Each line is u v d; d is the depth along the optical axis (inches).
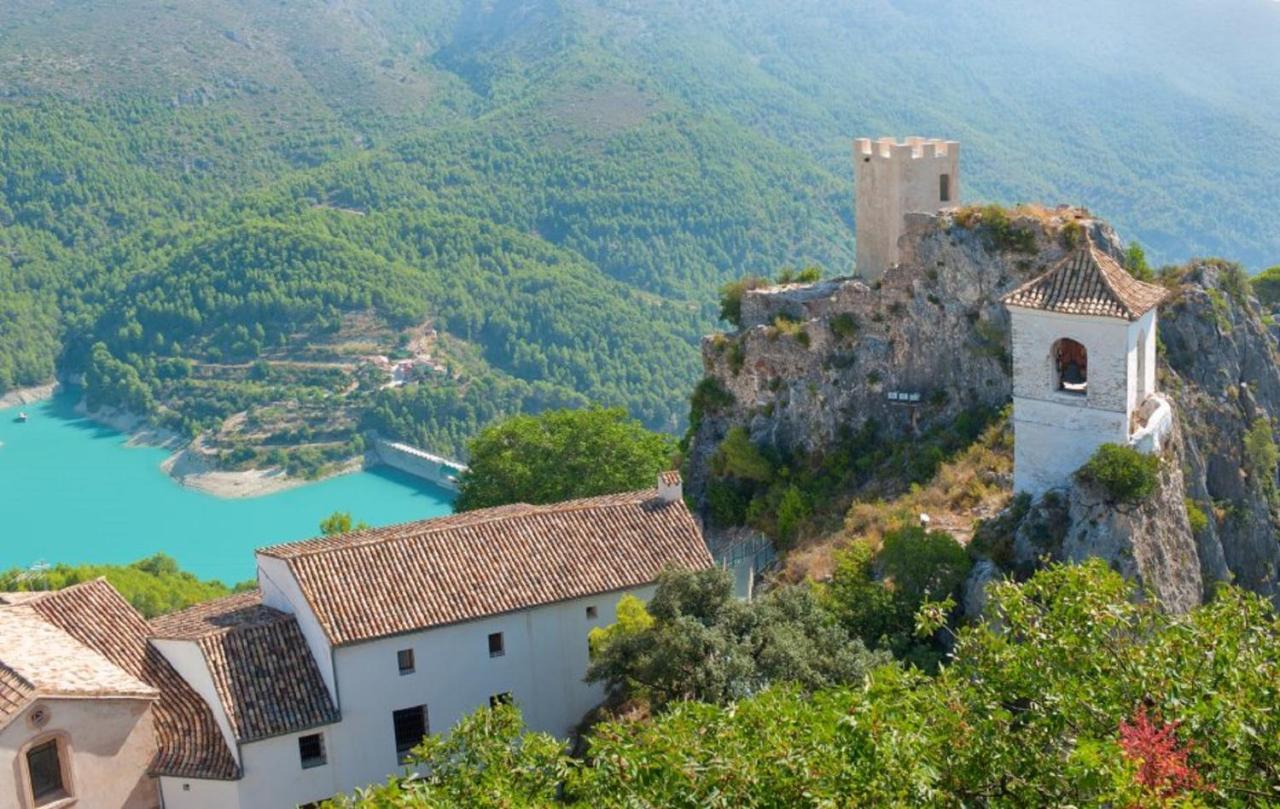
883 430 3253.0
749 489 3363.7
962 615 2262.6
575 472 3540.8
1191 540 2471.7
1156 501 2368.4
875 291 3302.2
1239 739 1177.4
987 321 3117.6
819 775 1209.4
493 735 1568.7
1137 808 1060.5
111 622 2384.4
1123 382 2314.2
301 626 2288.4
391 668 2218.3
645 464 3585.1
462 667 2268.7
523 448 3590.1
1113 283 2362.2
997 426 2960.1
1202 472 2800.2
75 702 2027.6
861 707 1267.2
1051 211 3223.4
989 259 3125.0
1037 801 1214.3
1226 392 3051.2
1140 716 1174.3
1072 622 1395.2
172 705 2241.6
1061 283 2390.5
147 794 2127.2
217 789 2129.7
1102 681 1311.5
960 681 1359.5
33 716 1979.6
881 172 3430.1
